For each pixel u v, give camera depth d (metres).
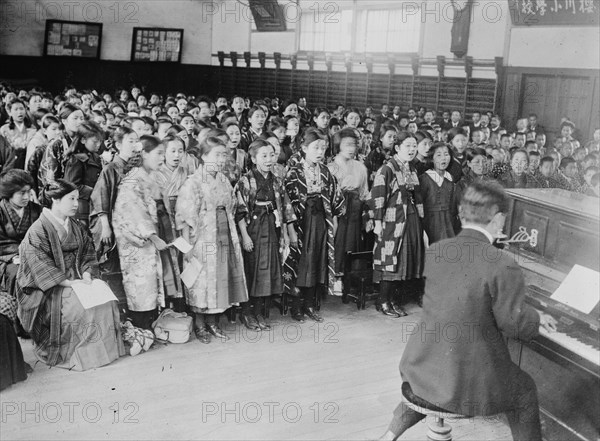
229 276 4.73
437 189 5.41
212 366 4.26
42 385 3.91
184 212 4.53
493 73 12.19
